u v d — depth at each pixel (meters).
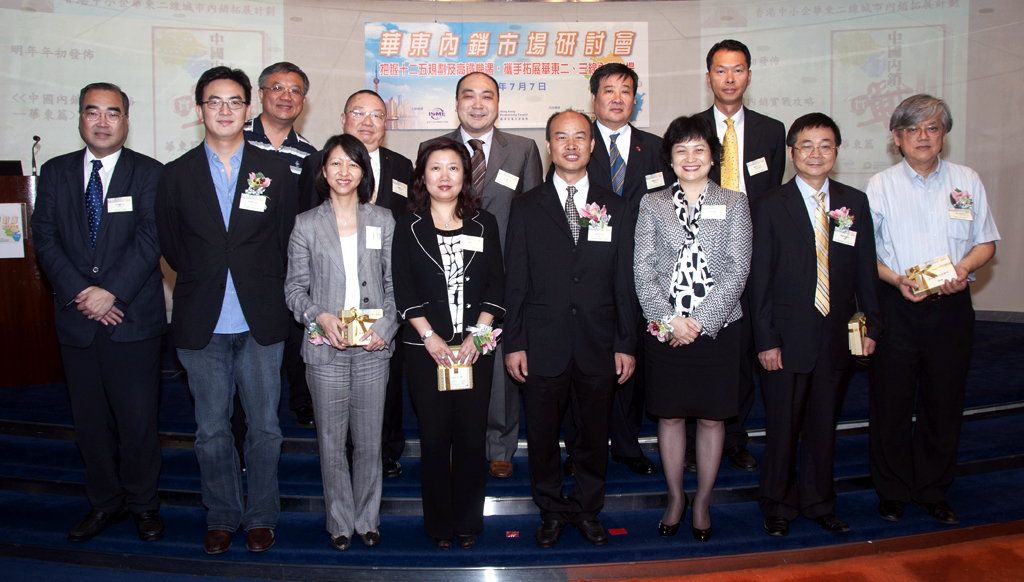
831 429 3.03
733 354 2.82
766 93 6.30
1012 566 2.95
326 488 2.90
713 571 2.92
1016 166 6.12
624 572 2.86
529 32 6.22
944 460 3.17
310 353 2.80
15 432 3.86
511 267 2.92
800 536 3.01
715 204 2.82
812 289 2.95
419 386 2.82
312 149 3.85
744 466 3.49
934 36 6.15
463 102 3.35
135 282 2.91
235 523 2.96
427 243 2.80
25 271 4.43
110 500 3.07
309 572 2.84
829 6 6.23
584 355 2.83
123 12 5.77
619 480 3.36
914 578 2.86
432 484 2.86
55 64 5.66
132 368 2.97
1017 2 5.99
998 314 6.27
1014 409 4.21
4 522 3.15
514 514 3.24
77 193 2.98
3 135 5.59
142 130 5.85
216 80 2.80
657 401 2.89
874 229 3.17
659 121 6.31
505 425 3.41
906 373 3.15
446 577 2.81
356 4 6.12
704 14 6.26
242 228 2.83
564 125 2.85
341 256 2.81
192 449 3.71
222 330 2.84
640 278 2.86
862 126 6.27
